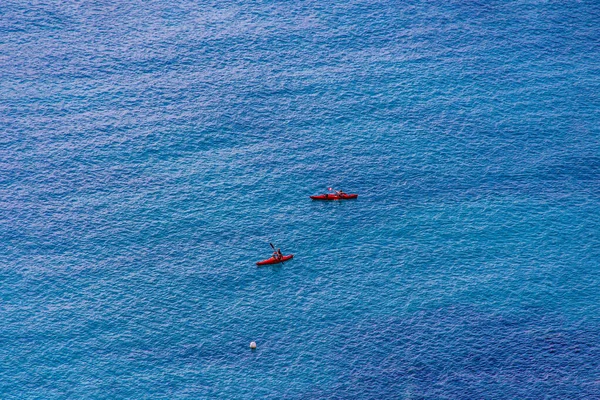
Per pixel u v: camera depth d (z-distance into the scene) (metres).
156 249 166.50
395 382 142.25
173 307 155.12
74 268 162.12
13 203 175.38
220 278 160.75
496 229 170.75
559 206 176.00
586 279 160.12
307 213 174.50
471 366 144.75
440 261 164.00
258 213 174.38
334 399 139.75
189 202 176.75
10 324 150.88
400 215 174.12
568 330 150.75
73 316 152.88
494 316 153.38
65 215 173.38
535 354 146.50
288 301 156.25
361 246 167.38
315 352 147.25
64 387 141.25
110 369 144.25
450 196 178.75
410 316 153.38
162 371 144.12
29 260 163.38
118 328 151.00
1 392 140.00
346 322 152.50
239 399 139.75
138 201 176.88
